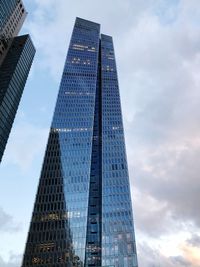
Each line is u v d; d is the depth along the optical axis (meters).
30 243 133.00
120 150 179.12
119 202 152.38
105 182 160.75
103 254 132.75
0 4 165.50
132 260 131.50
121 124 196.25
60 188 152.25
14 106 161.25
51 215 142.25
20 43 187.25
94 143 188.88
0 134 142.25
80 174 158.00
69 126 182.12
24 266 126.31
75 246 131.12
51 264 126.25
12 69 167.75
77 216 141.38
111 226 142.38
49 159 165.25
